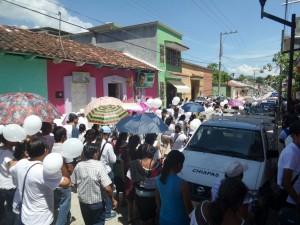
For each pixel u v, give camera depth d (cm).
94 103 774
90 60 1157
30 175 304
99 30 2123
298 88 1553
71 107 1155
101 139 521
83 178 378
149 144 460
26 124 407
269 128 731
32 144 319
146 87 1680
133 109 902
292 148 339
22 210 310
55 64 1082
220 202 216
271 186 419
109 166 523
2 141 422
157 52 1973
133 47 2050
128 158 496
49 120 493
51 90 1070
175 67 2317
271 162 577
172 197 316
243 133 596
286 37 1080
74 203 591
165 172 327
